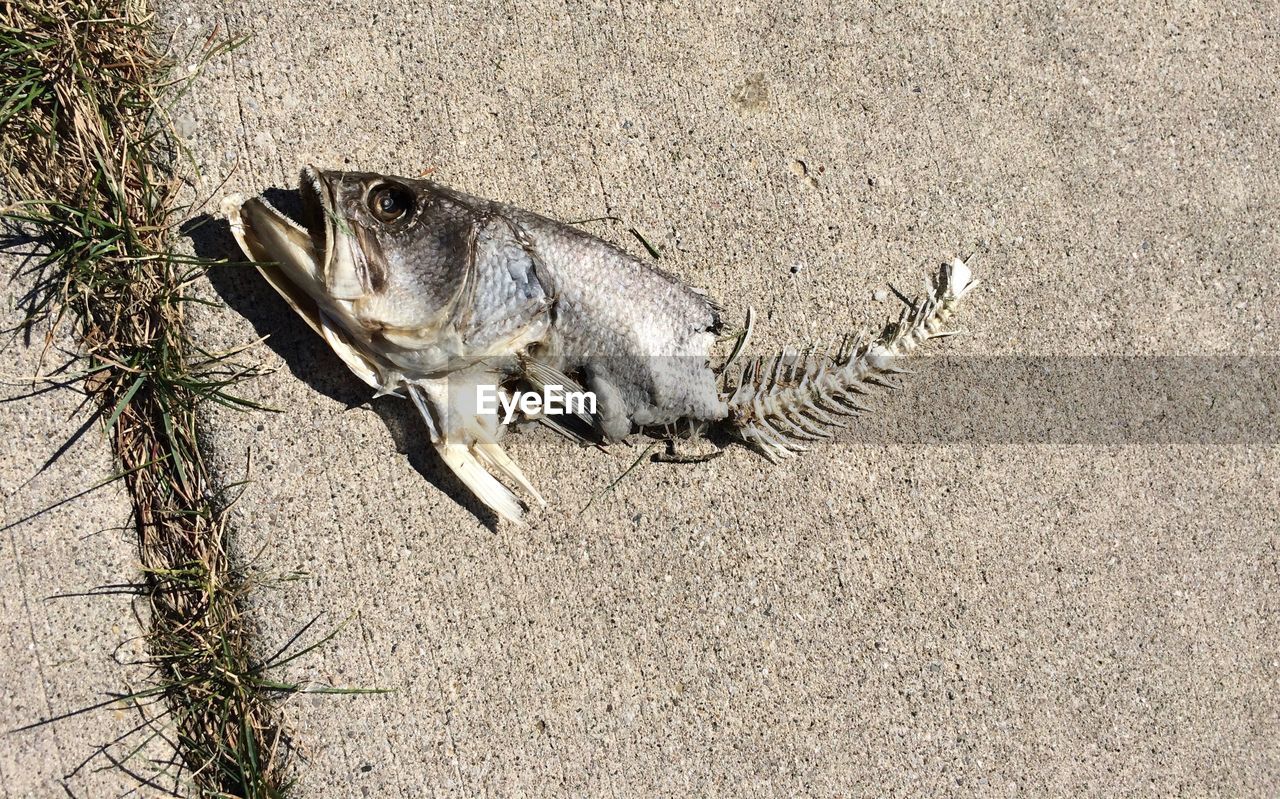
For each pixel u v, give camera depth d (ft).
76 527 3.54
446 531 3.65
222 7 3.64
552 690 3.65
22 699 3.50
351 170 3.68
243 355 3.60
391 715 3.60
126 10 3.58
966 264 3.87
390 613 3.62
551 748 3.64
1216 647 3.89
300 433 3.61
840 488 3.78
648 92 3.79
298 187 3.65
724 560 3.73
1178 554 3.90
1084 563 3.86
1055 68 3.93
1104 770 3.82
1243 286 3.97
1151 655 3.86
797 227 3.82
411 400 3.64
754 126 3.82
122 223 3.54
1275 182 4.00
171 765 3.55
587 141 3.76
